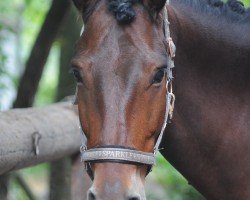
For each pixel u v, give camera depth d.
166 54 4.77
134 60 4.62
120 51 4.64
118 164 4.53
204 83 5.32
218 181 5.38
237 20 5.45
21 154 6.42
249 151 5.33
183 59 5.26
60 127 7.39
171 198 10.80
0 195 9.05
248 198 5.34
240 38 5.37
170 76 4.87
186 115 5.29
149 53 4.65
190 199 10.41
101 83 4.59
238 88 5.36
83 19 4.91
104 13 4.79
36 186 17.72
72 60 4.74
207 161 5.36
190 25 5.29
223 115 5.33
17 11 15.66
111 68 4.61
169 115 4.91
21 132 6.53
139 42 4.68
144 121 4.62
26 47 19.31
